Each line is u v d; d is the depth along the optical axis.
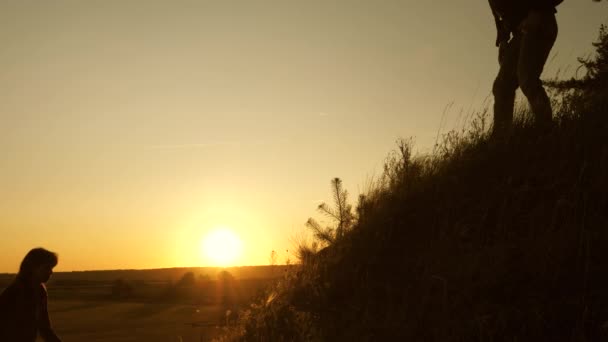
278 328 5.32
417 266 4.50
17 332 4.74
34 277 4.87
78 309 81.31
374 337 4.05
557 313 3.49
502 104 6.70
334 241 5.99
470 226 4.61
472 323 3.62
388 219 5.25
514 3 6.39
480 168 5.26
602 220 4.00
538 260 3.89
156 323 48.53
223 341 6.48
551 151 4.99
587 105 5.49
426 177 5.63
